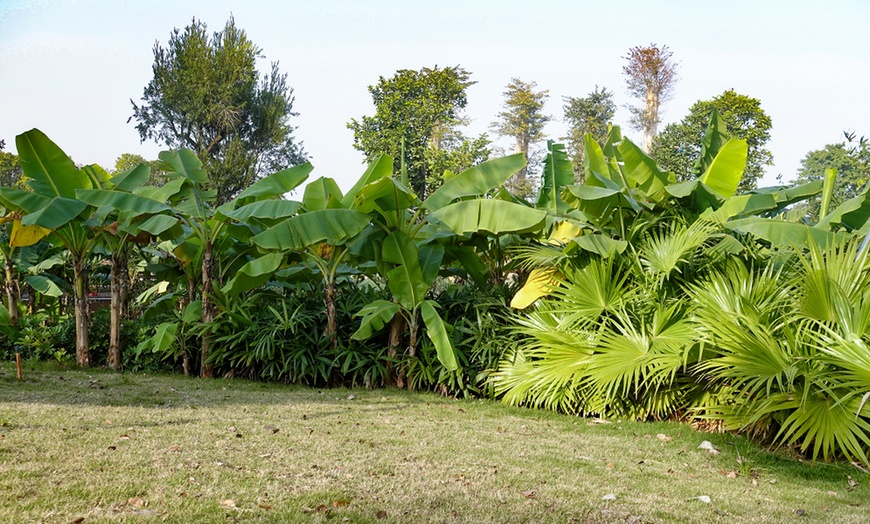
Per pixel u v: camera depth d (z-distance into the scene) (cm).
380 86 4428
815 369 686
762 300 789
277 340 1100
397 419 827
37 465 514
